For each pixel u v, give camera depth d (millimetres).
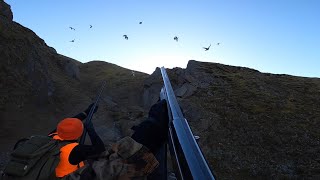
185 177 2121
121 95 37719
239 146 21594
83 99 33156
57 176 2875
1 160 14625
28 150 2826
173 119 3139
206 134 23047
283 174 18656
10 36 31000
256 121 24188
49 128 24172
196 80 30922
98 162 2762
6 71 27750
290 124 23578
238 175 18750
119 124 24812
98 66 51531
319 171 18500
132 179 2680
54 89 32594
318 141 21406
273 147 21234
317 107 26500
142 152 2734
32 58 31297
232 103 26844
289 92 29562
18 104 25844
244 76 32781
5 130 20875
